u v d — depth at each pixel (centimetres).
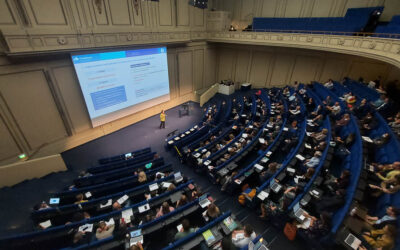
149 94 1368
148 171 749
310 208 562
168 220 527
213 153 830
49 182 784
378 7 1090
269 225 600
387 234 398
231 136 961
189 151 891
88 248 462
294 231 528
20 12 742
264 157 762
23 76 828
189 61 1634
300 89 1381
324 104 1039
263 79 1817
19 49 754
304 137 845
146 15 1170
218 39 1647
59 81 940
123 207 605
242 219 621
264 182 666
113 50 1072
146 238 516
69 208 584
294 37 1277
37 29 785
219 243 473
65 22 862
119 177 773
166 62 1388
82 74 988
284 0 1478
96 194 678
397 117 747
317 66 1499
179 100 1664
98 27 970
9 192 707
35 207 575
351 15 1182
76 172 880
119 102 1205
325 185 607
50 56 880
